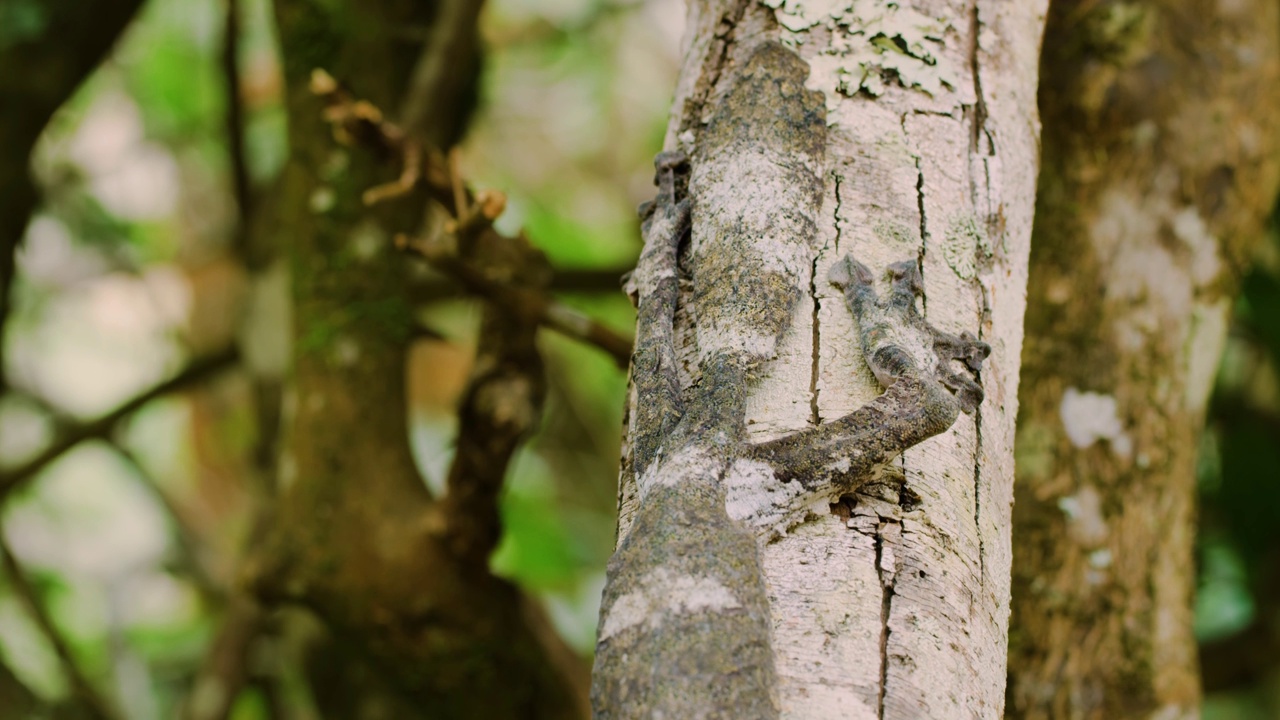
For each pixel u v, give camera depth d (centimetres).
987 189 210
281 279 539
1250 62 387
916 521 178
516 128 845
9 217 578
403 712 579
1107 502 372
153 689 767
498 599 428
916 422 180
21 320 865
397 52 521
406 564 411
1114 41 380
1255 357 636
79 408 923
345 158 459
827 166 205
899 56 215
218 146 774
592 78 843
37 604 630
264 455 573
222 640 580
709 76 225
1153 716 362
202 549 777
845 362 190
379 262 453
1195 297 384
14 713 610
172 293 926
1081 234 384
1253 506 618
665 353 198
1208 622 642
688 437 182
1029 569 369
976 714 167
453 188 373
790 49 216
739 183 205
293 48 477
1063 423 375
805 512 177
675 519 172
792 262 197
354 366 435
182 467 934
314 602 417
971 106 214
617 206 852
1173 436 379
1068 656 364
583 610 694
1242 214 391
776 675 160
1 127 567
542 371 411
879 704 160
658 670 160
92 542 880
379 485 422
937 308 196
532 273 390
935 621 169
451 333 874
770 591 170
